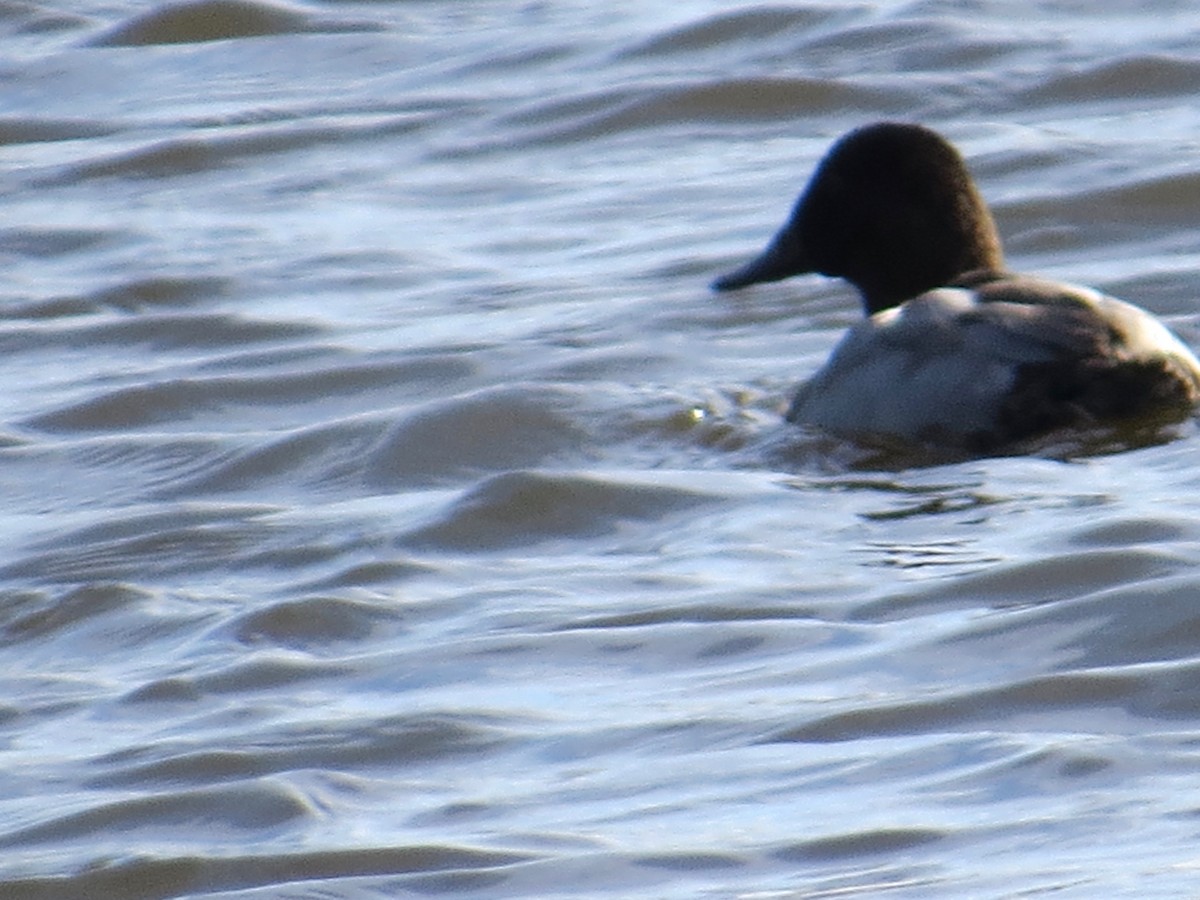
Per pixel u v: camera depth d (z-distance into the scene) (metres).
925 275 15.19
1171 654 8.82
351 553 11.77
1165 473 11.83
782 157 20.77
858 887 7.03
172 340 17.27
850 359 13.31
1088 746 7.93
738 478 12.42
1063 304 12.94
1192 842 7.06
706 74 23.17
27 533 12.81
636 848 7.51
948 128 20.95
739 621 9.98
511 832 7.78
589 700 9.12
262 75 25.12
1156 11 23.50
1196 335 15.33
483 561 11.44
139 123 23.91
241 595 11.21
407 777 8.46
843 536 11.29
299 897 7.41
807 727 8.50
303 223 20.17
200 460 14.04
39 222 20.86
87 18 27.59
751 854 7.40
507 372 15.63
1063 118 20.95
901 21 23.66
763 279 15.65
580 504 12.06
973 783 7.78
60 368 16.84
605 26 25.08
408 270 18.58
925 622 9.70
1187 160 19.00
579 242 18.97
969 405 12.68
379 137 22.61
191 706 9.55
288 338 16.98
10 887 7.73
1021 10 23.89
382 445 13.77
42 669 10.41
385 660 9.87
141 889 7.63
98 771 8.80
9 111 24.80
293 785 8.37
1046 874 6.94
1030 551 10.66
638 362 15.56
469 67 24.47
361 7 27.09
